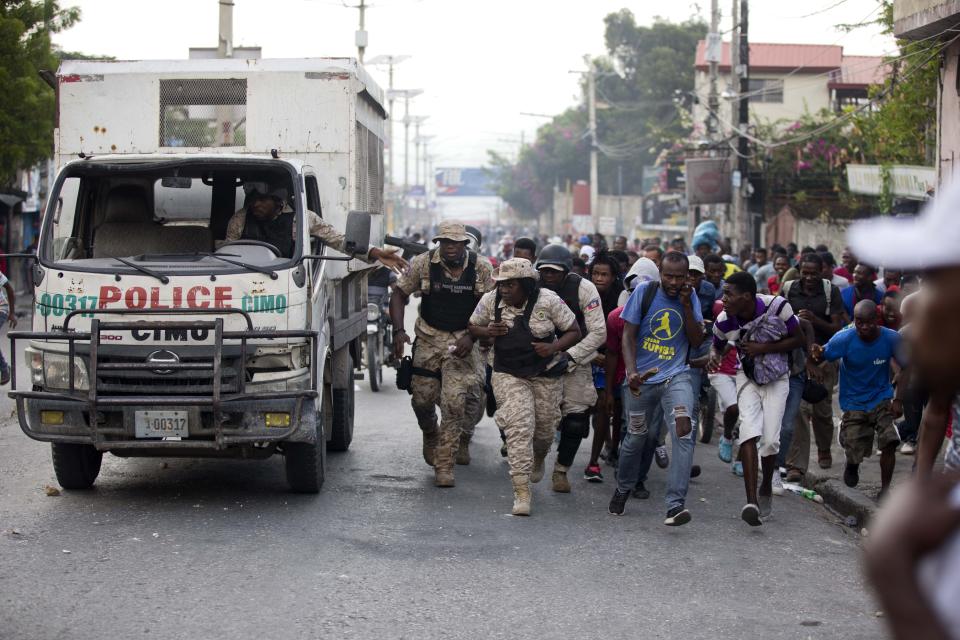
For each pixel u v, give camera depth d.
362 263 10.84
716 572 7.01
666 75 61.09
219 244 9.32
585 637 5.65
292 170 8.78
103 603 5.98
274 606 5.99
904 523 1.68
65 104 9.70
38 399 8.04
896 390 8.57
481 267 9.24
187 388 8.00
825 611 6.23
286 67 9.77
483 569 6.89
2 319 14.58
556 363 8.72
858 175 21.94
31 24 25.56
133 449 8.11
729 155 31.70
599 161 67.25
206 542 7.34
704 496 9.46
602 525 8.24
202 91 9.77
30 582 6.35
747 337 8.27
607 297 10.48
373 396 15.30
